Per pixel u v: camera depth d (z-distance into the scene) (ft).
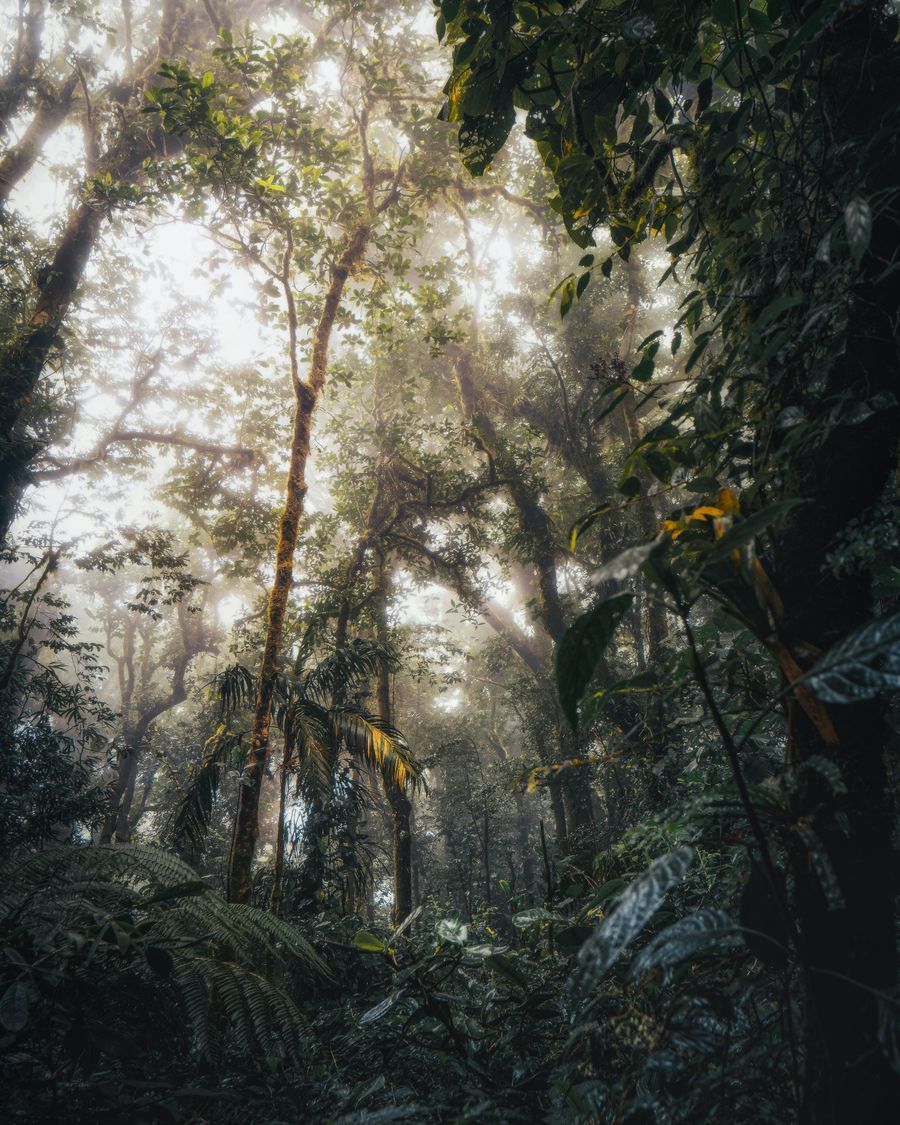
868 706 4.82
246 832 21.45
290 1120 7.91
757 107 7.86
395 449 52.06
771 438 5.95
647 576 4.39
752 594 4.59
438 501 53.26
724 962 5.62
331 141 29.76
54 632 44.24
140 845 11.30
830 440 5.33
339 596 44.62
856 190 4.91
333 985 14.78
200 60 49.34
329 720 22.74
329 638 46.91
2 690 40.27
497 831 64.44
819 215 6.39
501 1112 6.10
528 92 8.37
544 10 7.78
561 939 8.43
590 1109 5.97
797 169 6.64
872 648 3.90
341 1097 7.67
